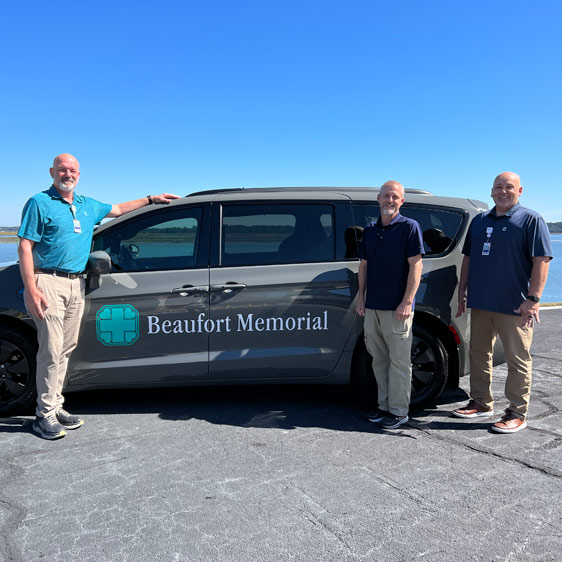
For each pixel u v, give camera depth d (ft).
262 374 12.81
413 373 13.07
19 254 11.07
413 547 7.36
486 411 12.85
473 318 12.61
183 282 12.50
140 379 12.57
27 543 7.44
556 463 10.16
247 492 8.96
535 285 11.39
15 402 12.42
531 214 11.53
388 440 11.36
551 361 18.75
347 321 12.88
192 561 7.06
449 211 13.35
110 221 12.87
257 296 12.60
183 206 13.05
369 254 12.03
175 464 10.08
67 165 11.37
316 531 7.76
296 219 13.15
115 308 12.35
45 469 9.84
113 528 7.83
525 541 7.50
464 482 9.36
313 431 11.89
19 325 12.41
